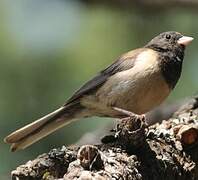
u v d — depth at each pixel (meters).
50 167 6.86
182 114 8.94
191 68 12.58
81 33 12.70
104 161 6.75
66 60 12.04
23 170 6.83
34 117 11.26
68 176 6.43
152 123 10.92
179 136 7.75
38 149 11.27
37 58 11.84
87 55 12.35
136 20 12.78
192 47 12.64
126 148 7.23
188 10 12.90
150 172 7.22
